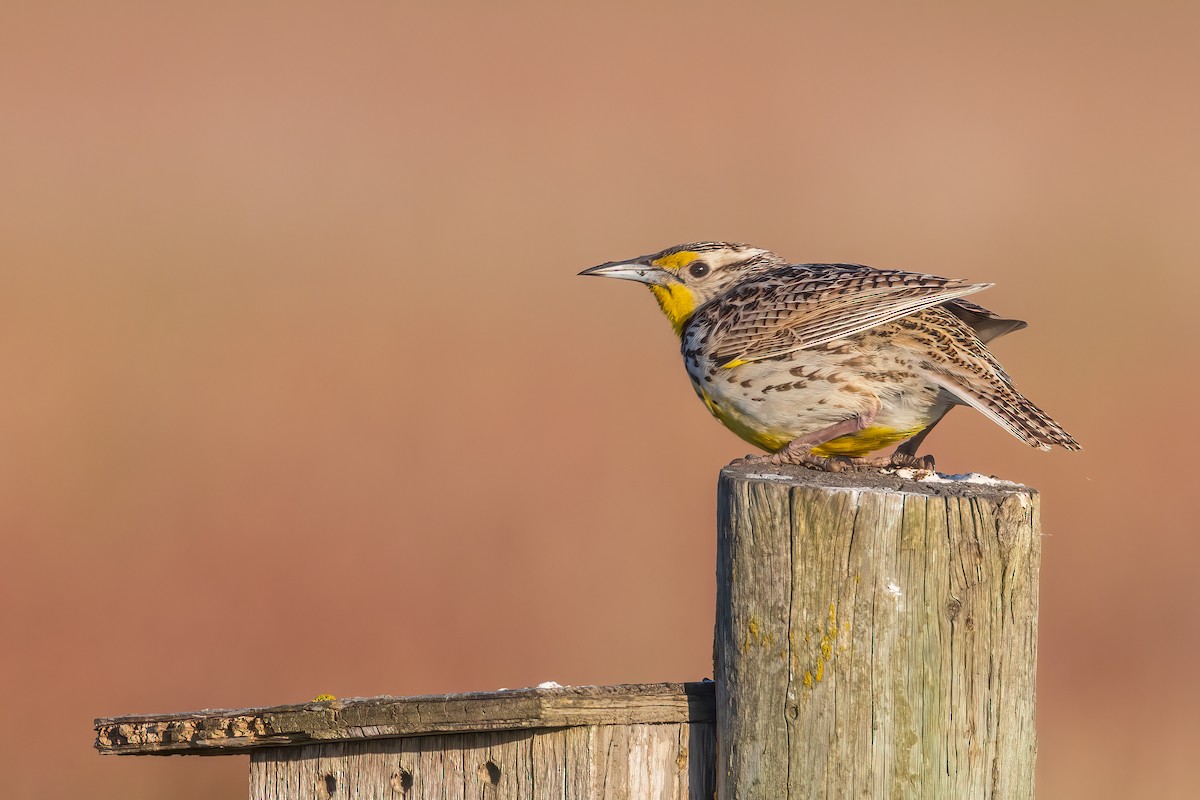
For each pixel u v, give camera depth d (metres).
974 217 35.12
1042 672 16.19
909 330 9.48
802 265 10.69
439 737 7.29
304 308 28.55
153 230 34.09
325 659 16.14
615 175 39.66
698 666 16.12
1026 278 30.47
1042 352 26.16
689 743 7.02
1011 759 6.71
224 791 13.92
